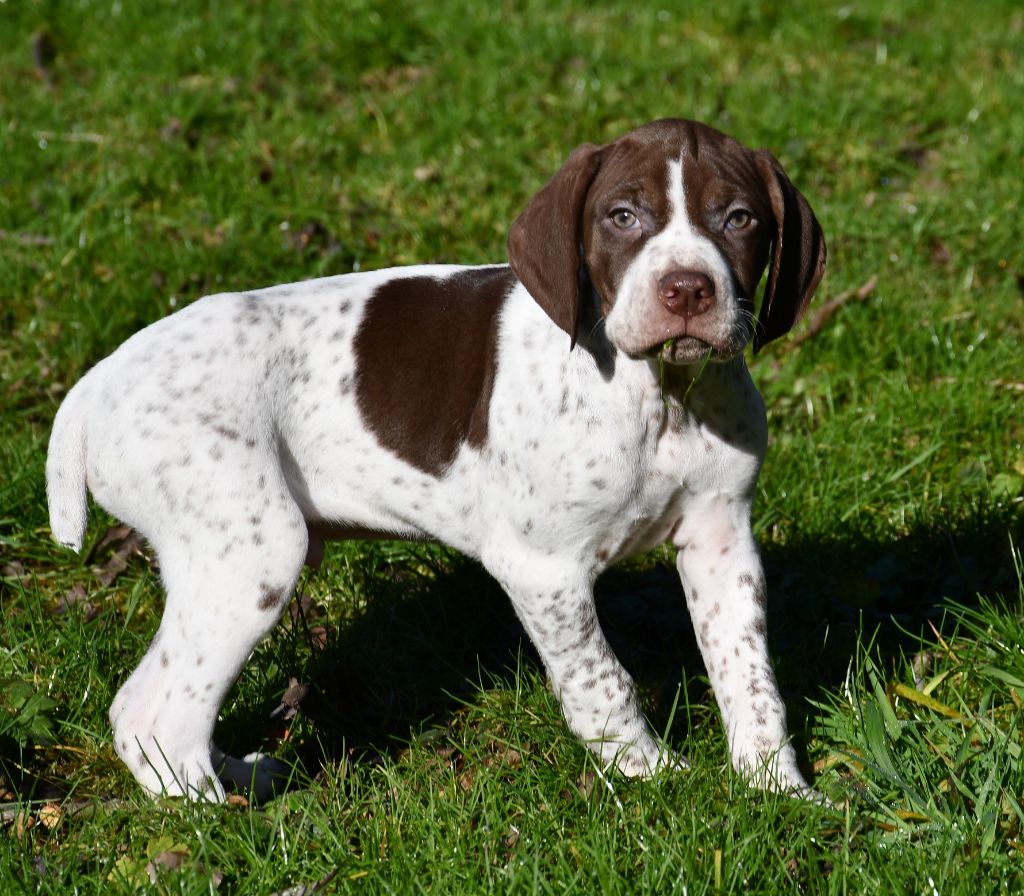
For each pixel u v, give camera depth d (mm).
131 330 9688
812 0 15367
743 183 5777
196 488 6031
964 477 8359
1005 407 8922
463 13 14719
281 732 6727
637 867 5328
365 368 6406
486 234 11102
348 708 6840
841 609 7320
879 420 8961
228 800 5945
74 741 6566
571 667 6090
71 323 9672
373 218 11320
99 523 8023
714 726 6543
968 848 5359
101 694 6719
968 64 14289
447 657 7223
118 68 13734
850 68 14031
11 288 10070
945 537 7879
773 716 6039
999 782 5602
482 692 6770
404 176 11859
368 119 13047
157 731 5938
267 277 10336
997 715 6332
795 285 6051
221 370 6191
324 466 6477
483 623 7477
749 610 6164
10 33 14648
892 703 6445
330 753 6598
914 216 11141
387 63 14117
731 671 6137
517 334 6215
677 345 5469
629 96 13289
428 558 7852
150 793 5914
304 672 7004
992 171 11977
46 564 8000
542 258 5918
